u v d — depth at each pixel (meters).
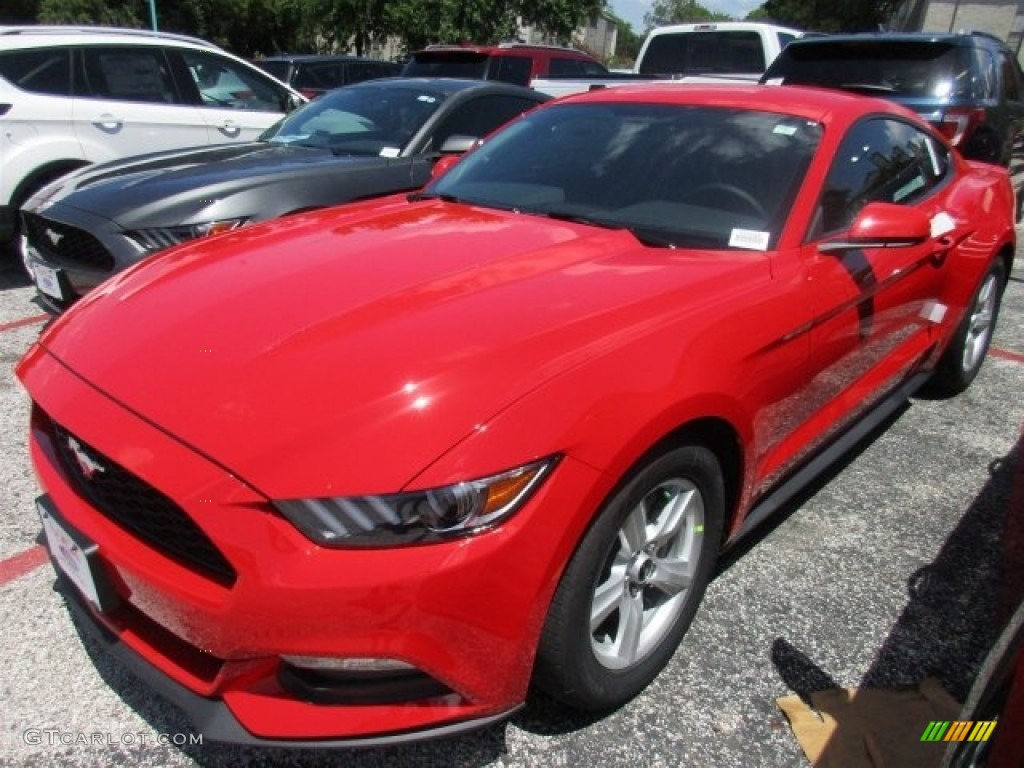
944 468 3.59
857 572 2.79
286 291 2.14
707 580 2.35
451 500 1.60
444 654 1.65
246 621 1.60
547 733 2.08
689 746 2.05
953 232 3.47
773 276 2.44
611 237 2.61
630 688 2.12
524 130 3.44
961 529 3.09
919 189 3.52
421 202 3.16
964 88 6.46
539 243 2.53
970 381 4.46
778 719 2.15
